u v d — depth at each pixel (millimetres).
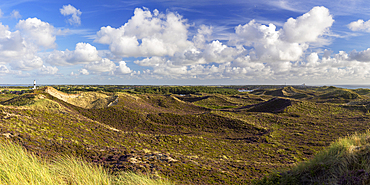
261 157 21328
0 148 6195
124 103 49031
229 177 13203
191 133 34469
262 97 118312
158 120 40625
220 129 37688
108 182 6891
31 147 13852
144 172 11773
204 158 18812
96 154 15477
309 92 138875
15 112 22109
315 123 41625
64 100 44188
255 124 40688
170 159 15938
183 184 11156
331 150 8102
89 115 39062
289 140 29891
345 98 84562
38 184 5023
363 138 8367
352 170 6133
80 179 6348
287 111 53500
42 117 23672
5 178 4801
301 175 7695
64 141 17297
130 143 22109
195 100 103062
